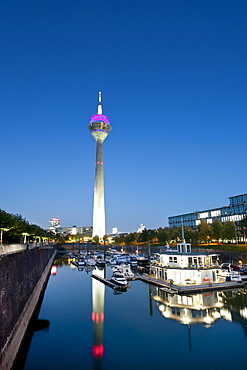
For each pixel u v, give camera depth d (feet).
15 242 304.71
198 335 104.99
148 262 331.77
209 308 136.46
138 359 87.56
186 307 139.13
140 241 603.67
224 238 376.89
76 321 124.47
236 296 157.28
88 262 360.28
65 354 91.71
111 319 125.90
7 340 76.69
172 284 171.73
